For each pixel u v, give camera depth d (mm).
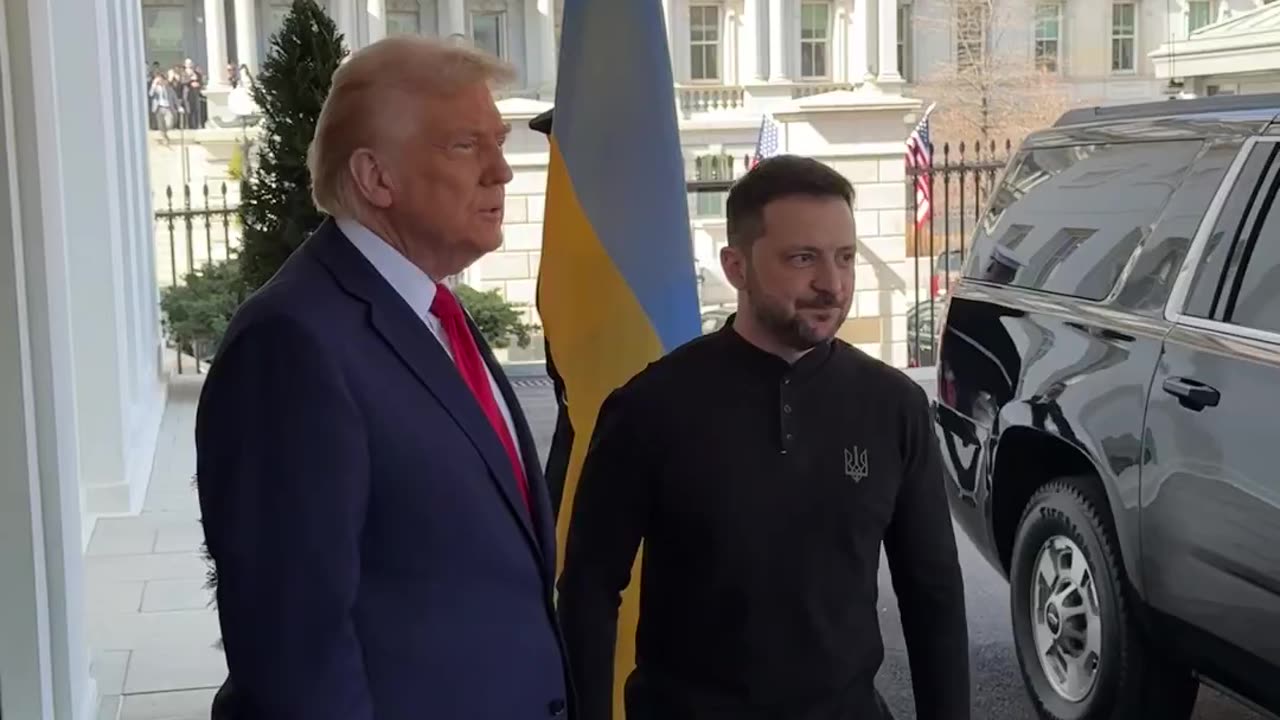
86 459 8109
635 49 3508
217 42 39125
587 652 2445
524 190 19719
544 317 3557
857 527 2395
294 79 5062
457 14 43125
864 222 18828
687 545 2387
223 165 31953
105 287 8055
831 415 2406
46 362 4297
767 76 43688
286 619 1861
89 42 7977
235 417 1931
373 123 2102
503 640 2082
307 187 5074
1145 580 4098
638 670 2525
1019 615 4816
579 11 3514
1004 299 5090
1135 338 4254
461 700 2027
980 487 5051
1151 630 4109
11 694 4098
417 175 2104
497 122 2176
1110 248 4625
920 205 20406
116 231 8211
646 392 2414
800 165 2406
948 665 2488
